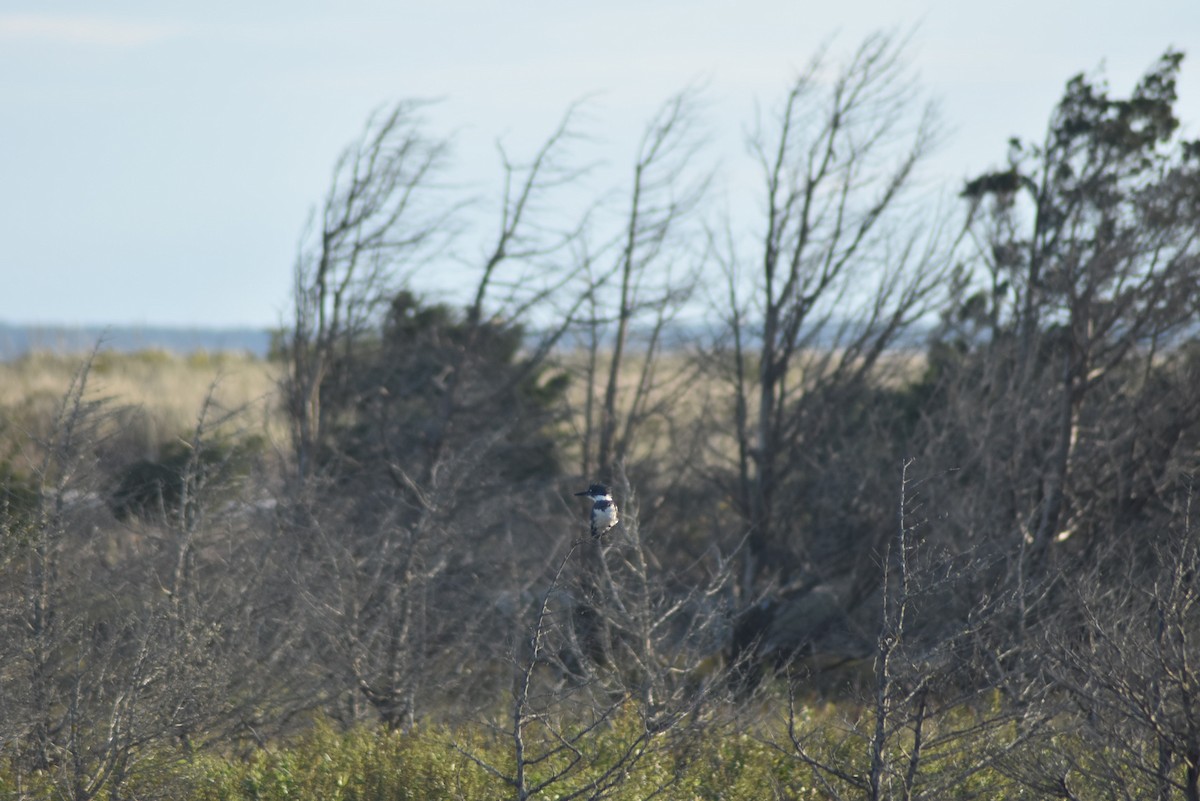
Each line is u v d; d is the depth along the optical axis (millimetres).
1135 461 58594
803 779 38281
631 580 47625
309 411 69000
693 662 41562
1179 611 32875
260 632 45594
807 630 62125
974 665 36188
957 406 62438
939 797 33188
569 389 80125
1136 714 32406
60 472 41781
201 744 40500
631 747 33062
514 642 42469
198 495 46188
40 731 37969
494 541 60656
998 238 65688
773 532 67438
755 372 75438
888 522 62375
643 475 68688
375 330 73438
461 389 71000
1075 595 38125
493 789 37250
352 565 47312
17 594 39812
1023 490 57000
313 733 43875
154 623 37750
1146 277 58344
